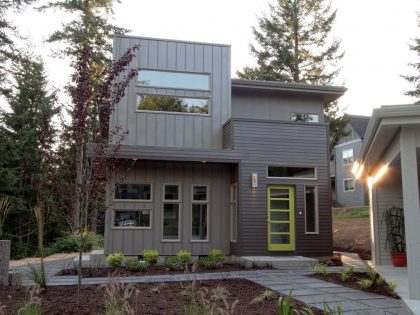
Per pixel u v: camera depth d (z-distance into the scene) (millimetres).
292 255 12617
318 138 13367
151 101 13227
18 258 17281
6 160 18688
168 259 11148
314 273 9680
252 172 12641
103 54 21406
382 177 12320
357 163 11797
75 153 6504
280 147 13000
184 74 13547
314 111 15125
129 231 12281
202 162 12727
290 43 27203
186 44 13641
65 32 21344
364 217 23859
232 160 12531
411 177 7094
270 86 14352
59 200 6555
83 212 6441
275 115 14836
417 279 6742
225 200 13156
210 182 13109
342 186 34656
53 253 17609
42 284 7266
